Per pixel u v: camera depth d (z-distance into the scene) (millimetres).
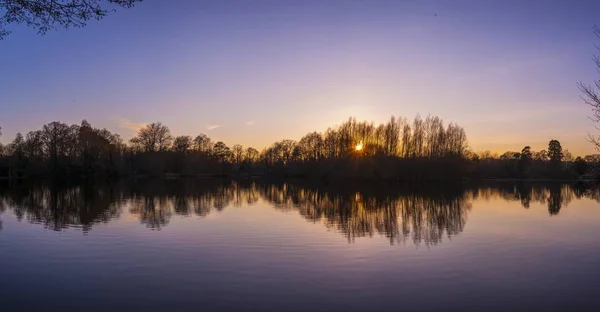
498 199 48562
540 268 15602
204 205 38406
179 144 134125
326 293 12469
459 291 12836
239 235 21719
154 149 122375
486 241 20781
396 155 89625
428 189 66562
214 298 11969
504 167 116562
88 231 22844
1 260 16219
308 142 123938
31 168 91312
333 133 102938
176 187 69688
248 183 91688
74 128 94250
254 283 13344
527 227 25688
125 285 13117
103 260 16203
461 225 26141
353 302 11781
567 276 14586
